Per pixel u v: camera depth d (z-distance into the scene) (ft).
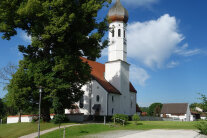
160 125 110.11
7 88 105.50
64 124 89.81
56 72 87.40
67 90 90.89
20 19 79.92
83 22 84.58
